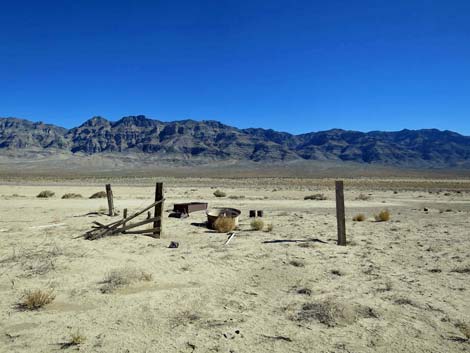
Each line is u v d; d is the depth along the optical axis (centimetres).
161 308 705
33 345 557
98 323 636
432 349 555
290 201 3438
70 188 5397
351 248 1291
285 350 546
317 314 668
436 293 807
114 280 853
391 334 604
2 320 645
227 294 791
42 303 711
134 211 2397
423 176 15638
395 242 1408
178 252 1194
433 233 1633
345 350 549
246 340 577
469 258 1141
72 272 939
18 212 2256
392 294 798
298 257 1139
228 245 1324
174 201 3369
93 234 1429
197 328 618
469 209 2866
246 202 3303
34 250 1183
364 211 2630
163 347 552
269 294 795
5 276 895
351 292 811
